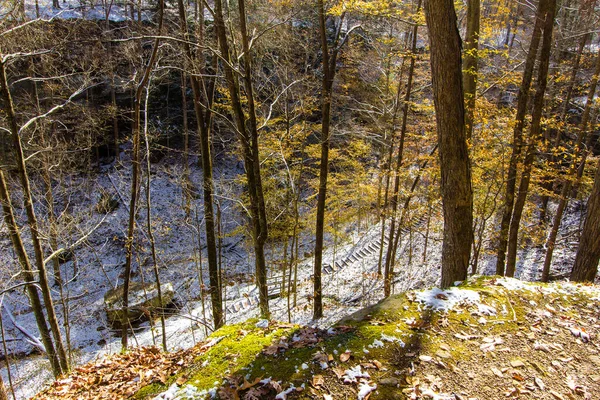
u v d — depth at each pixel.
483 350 3.67
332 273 17.66
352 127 16.97
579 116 16.27
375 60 15.98
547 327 4.12
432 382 3.19
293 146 13.70
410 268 16.16
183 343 13.35
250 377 3.27
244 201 14.33
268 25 10.23
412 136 11.65
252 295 16.53
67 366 8.90
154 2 18.05
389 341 3.65
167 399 3.16
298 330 3.94
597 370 3.51
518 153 8.77
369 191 15.64
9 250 13.34
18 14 8.80
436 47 5.43
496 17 10.91
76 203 18.33
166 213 19.61
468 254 6.04
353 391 3.07
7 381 12.23
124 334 10.39
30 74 14.65
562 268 13.25
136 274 17.66
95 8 22.00
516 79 9.27
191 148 23.16
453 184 5.82
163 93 22.59
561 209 11.46
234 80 8.86
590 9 11.39
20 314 15.65
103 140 21.56
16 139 7.99
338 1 9.46
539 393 3.19
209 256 10.71
